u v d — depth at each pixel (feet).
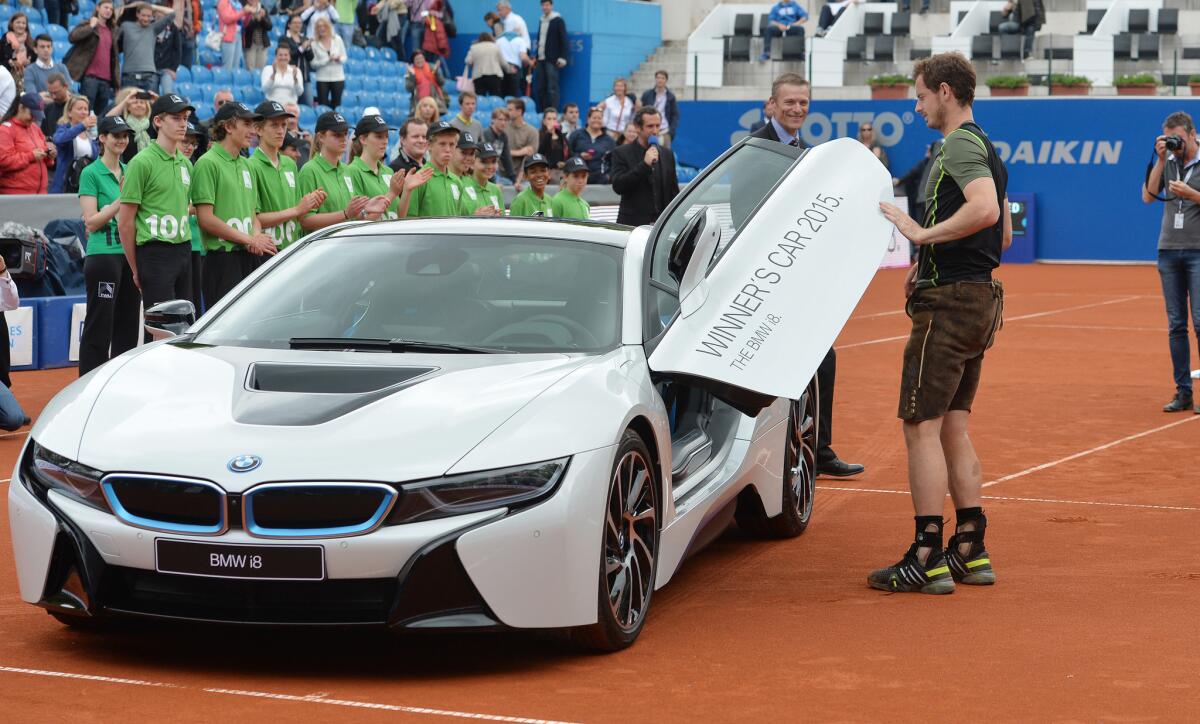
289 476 13.41
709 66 101.50
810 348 16.93
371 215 30.53
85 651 14.99
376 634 15.74
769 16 102.01
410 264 17.84
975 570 18.42
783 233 18.30
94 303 32.24
